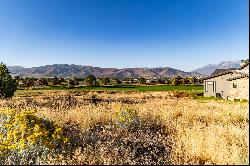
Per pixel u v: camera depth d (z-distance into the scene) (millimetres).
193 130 10812
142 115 14109
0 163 7504
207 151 8281
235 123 13500
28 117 9812
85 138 9891
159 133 11648
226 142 9391
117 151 8523
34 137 8000
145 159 8180
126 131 11688
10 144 8242
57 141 8805
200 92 53562
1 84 32406
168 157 8359
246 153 8320
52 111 15820
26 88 82625
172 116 14938
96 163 7715
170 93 48844
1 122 10156
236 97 38062
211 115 15430
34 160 7746
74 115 13742
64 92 55156
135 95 44844
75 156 7812
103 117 13648
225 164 7496
